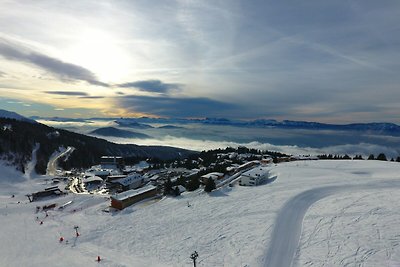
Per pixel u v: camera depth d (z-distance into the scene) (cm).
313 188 7050
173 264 4244
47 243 5350
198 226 5650
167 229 5728
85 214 7256
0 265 4441
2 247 5166
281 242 4409
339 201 5734
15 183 10938
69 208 7938
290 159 15338
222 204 6862
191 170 14262
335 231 4431
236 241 4712
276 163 13262
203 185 9444
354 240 4081
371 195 5947
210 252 4509
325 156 16650
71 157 16825
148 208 7381
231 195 7600
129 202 7888
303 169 10206
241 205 6519
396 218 4588
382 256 3616
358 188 6781
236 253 4325
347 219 4775
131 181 10700
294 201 6125
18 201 8694
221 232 5188
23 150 14762
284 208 5756
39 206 7981
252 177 8681
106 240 5438
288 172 9762
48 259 4600
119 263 4344
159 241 5188
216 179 9719
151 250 4841
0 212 7369
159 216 6606
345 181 7688
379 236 4091
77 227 5891
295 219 5172
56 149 17625
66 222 6606
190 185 8944
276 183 8288
